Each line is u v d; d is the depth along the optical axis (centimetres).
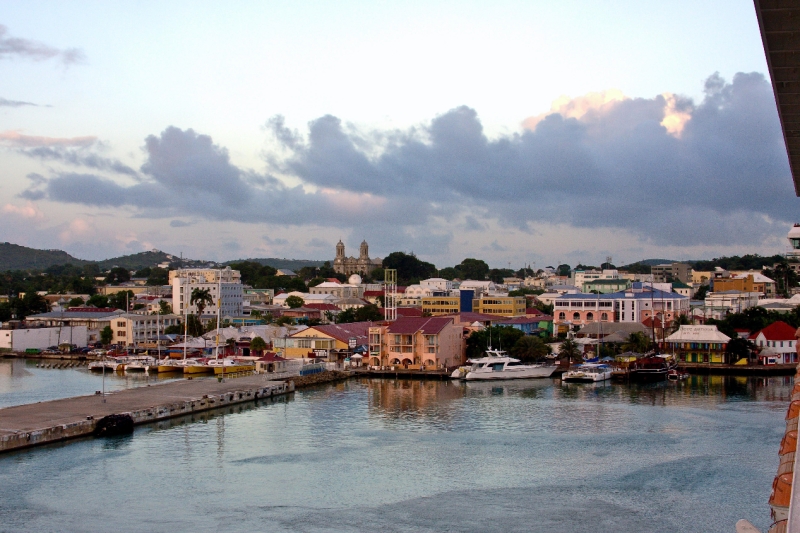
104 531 8431
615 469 10819
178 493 9738
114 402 15138
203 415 15012
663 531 8438
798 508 3131
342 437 12925
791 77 4481
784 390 18600
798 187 7712
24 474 10475
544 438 12781
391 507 9244
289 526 8594
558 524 8656
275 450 11956
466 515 8944
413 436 12975
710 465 10988
